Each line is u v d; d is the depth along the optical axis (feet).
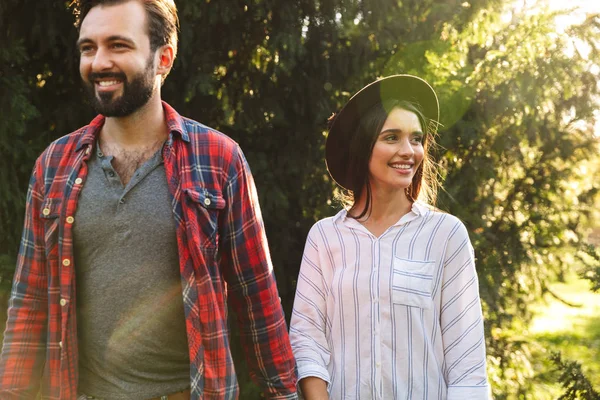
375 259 7.86
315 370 7.67
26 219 6.94
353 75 15.70
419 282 7.69
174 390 6.66
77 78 15.29
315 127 15.99
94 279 6.55
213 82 14.85
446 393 7.65
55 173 6.79
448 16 15.44
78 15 6.75
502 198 18.15
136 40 6.40
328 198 16.38
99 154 6.70
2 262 13.85
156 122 6.72
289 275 16.47
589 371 15.93
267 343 7.27
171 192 6.59
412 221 7.97
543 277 18.70
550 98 16.65
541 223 18.12
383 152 7.86
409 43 15.58
